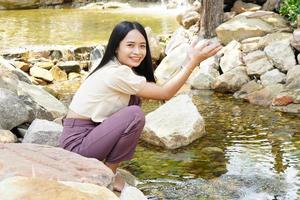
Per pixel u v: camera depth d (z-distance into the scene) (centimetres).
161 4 1555
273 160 433
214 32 870
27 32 1091
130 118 327
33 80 762
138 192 268
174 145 473
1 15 1414
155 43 849
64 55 868
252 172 407
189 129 484
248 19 807
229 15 898
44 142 419
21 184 227
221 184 384
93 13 1427
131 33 337
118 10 1485
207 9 868
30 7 1588
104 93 335
